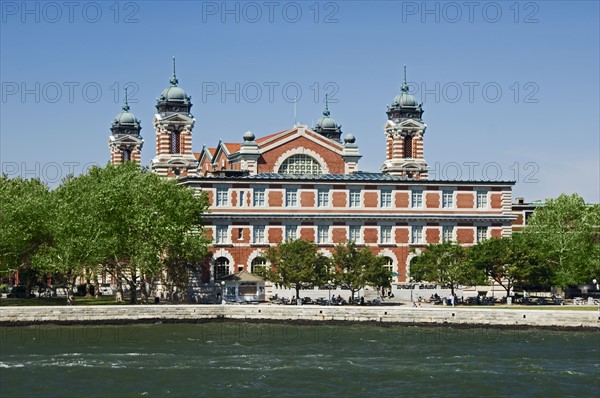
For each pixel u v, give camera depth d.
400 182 188.38
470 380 104.06
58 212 170.25
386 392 98.62
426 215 188.50
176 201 168.62
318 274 169.75
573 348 125.81
